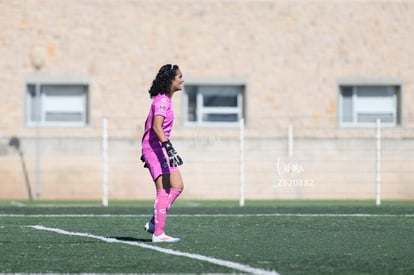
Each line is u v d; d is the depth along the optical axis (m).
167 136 32.59
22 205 63.94
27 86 79.06
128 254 28.94
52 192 74.88
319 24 80.94
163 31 79.94
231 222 42.38
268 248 30.78
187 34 80.19
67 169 74.94
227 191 74.94
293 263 26.73
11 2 78.81
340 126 78.00
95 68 79.31
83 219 44.69
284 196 74.56
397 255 28.78
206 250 30.16
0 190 74.94
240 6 80.56
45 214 49.69
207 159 75.62
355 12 81.31
